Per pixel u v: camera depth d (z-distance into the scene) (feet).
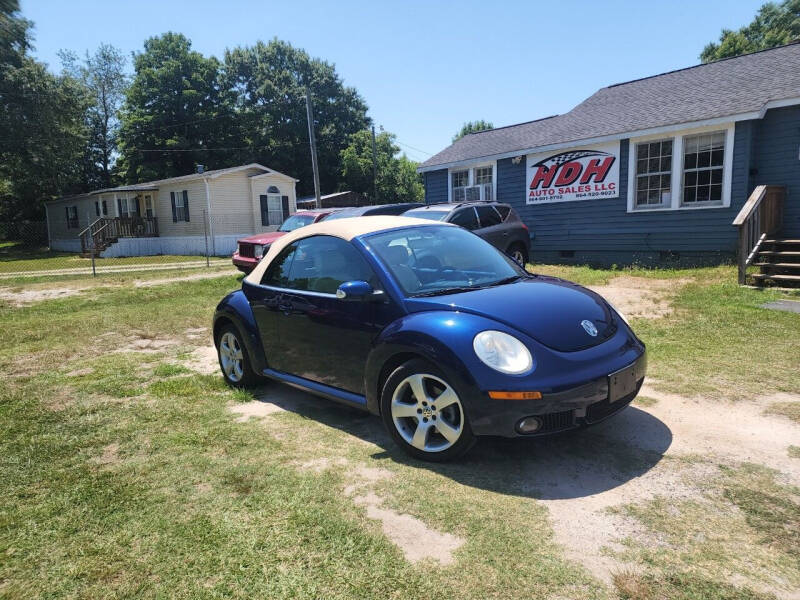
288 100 152.46
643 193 43.04
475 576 7.06
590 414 9.79
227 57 159.43
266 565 7.47
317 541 7.97
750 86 39.34
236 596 6.88
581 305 11.21
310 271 13.38
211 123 138.92
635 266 40.73
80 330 24.90
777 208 34.86
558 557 7.38
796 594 6.51
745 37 125.70
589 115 49.96
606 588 6.74
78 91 113.09
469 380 9.47
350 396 12.16
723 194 37.93
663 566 7.12
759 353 16.58
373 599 6.72
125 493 9.62
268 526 8.41
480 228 33.42
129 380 16.94
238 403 14.60
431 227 13.97
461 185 57.62
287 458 10.87
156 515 8.87
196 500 9.31
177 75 137.69
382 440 11.68
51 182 121.29
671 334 19.42
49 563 7.70
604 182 45.03
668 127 39.32
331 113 161.99
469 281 12.45
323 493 9.36
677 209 40.63
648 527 8.02
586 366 9.71
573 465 10.09
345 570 7.29
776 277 27.17
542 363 9.48
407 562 7.40
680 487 9.12
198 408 14.15
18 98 98.78
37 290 41.86
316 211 43.83
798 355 16.20
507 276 13.06
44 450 11.60
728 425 11.54
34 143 103.91
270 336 14.25
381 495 9.23
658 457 10.25
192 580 7.23
